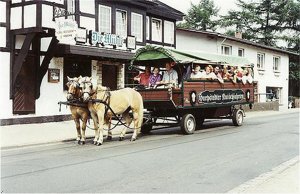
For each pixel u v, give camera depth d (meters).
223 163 10.05
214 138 14.92
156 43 27.92
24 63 19.30
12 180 8.27
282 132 16.77
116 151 11.98
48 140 14.10
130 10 24.92
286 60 42.81
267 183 7.87
